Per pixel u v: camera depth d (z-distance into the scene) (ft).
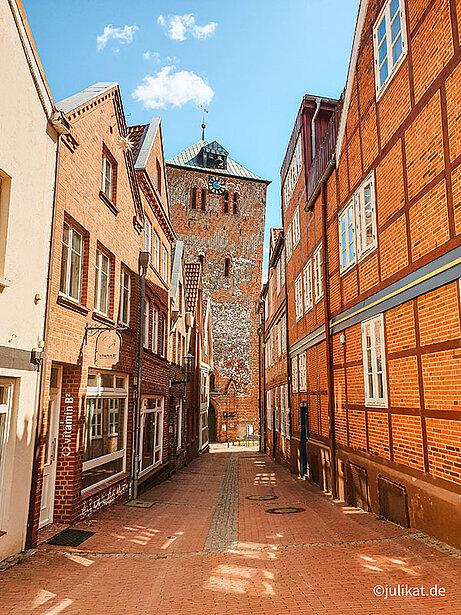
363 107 34.55
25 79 22.16
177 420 69.31
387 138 29.81
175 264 71.61
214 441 141.90
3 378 20.71
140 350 40.73
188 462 79.77
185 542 25.59
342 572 18.94
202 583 18.43
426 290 24.26
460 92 21.38
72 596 17.08
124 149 37.50
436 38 23.54
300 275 58.29
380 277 30.66
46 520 26.25
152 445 50.29
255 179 161.17
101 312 33.71
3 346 20.15
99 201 32.35
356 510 33.37
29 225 22.56
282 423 74.02
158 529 28.73
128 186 39.34
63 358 26.30
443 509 22.22
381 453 30.27
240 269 154.61
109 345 29.81
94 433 32.14
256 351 149.79
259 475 61.77
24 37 21.79
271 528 28.89
